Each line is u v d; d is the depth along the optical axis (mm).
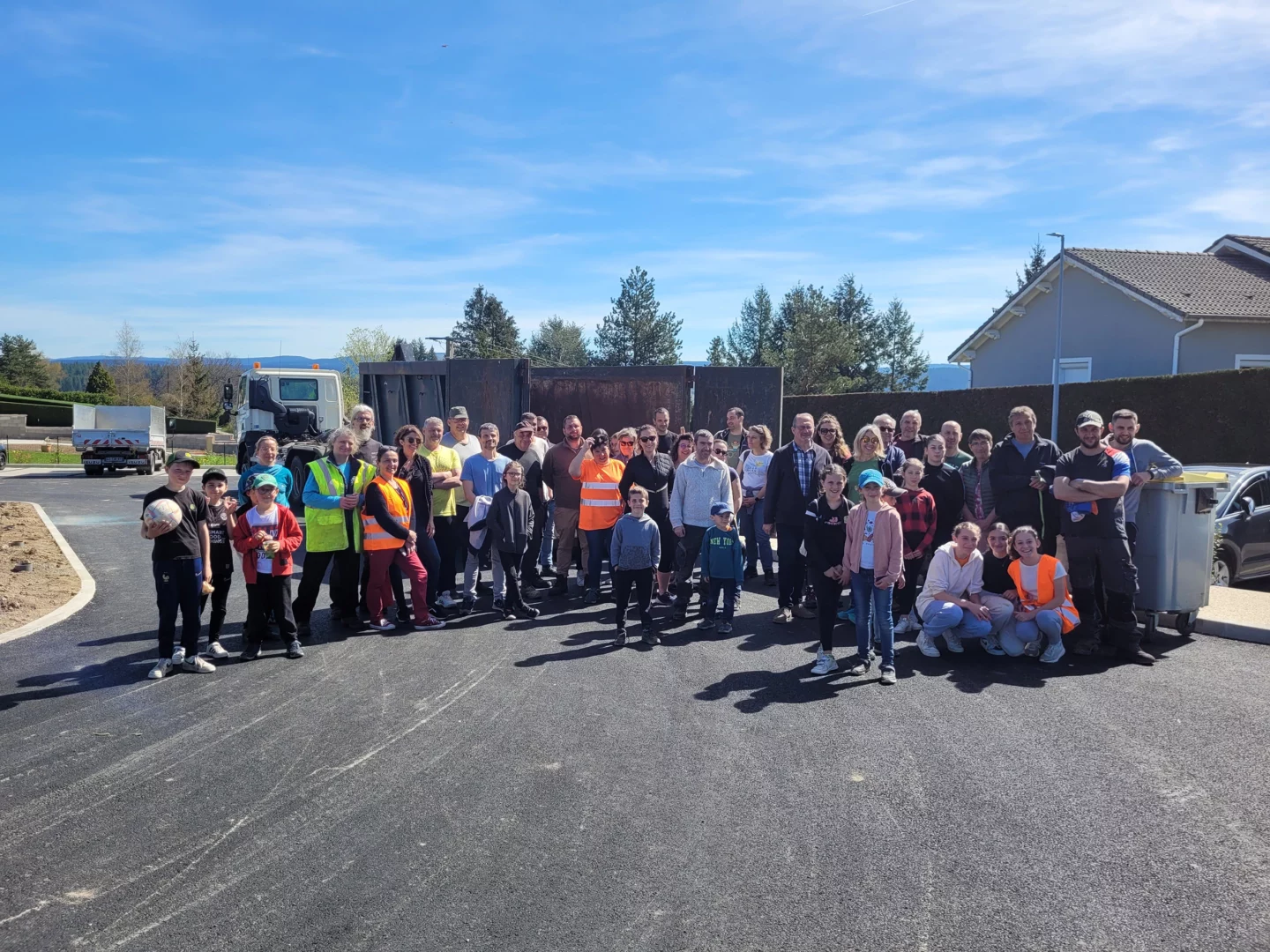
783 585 8203
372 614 8031
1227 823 4152
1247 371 17016
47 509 17953
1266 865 3775
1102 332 25609
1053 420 20125
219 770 4773
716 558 7746
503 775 4715
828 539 6656
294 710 5746
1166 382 18625
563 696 6047
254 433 17516
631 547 7359
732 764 4855
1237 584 10594
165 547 6508
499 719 5578
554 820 4188
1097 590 7344
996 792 4500
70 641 7500
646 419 12094
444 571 8797
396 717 5629
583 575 10219
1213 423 17656
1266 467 10406
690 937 3244
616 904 3471
